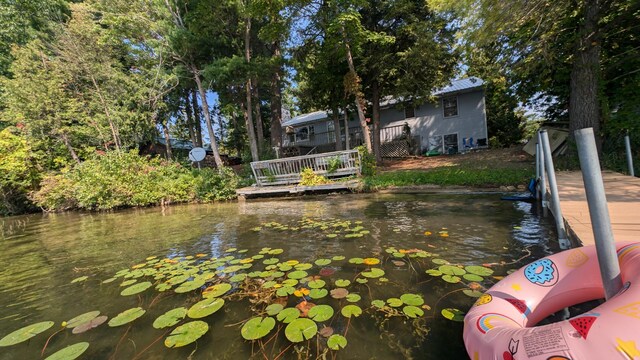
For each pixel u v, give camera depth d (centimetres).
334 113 1296
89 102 1214
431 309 178
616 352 74
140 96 1238
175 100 1603
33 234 600
